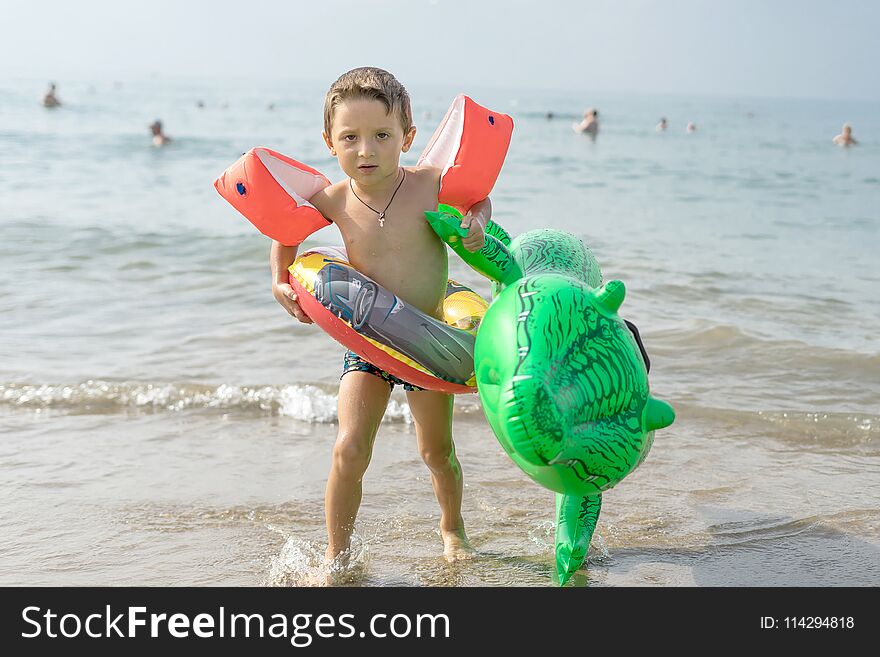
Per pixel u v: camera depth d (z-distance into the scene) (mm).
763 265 9383
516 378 2566
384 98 3109
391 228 3268
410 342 3113
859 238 11375
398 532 3697
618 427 2717
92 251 9281
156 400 5223
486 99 128375
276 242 3486
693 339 6469
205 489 4082
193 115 43719
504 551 3533
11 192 13430
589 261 3365
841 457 4551
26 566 3342
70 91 81875
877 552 3525
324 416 5039
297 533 3672
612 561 3463
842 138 31609
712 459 4492
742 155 26062
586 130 33656
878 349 6301
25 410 5074
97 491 4023
